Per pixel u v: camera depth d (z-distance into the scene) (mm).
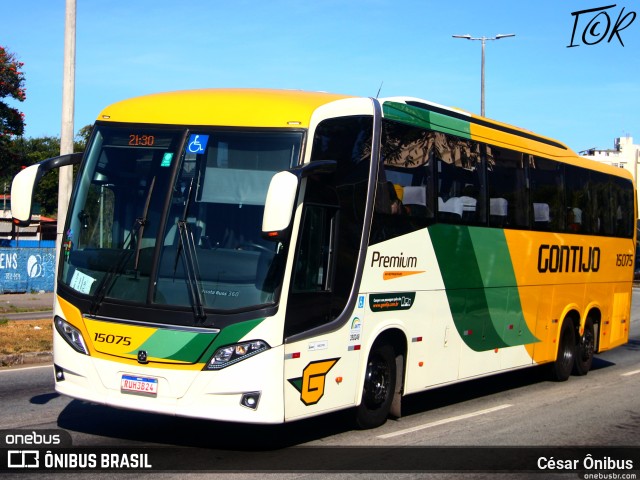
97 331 7906
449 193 10734
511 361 12477
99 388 7863
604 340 16156
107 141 8547
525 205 12805
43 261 34625
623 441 9703
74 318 8070
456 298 10867
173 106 8516
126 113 8641
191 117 8305
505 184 12234
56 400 10516
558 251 13922
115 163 8406
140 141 8367
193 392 7523
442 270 10516
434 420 10414
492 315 11828
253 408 7496
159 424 9297
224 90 9047
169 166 8125
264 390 7508
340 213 8516
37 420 9312
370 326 9055
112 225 8211
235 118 8172
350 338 8695
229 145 8055
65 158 8781
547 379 14719
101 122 8703
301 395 7953
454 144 10938
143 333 7691
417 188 10016
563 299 14203
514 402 12211
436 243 10375
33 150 70500
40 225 48156
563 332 14438
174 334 7590
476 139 11500
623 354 19250
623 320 17109
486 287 11617
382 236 9258
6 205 53250
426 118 10336
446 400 12164
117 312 7855
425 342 10203
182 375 7543
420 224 10031
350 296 8664
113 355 7809
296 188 7180
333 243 8422
